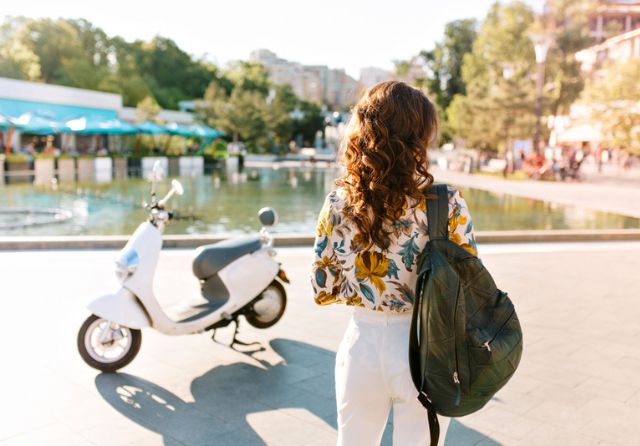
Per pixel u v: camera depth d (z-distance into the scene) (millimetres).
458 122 36719
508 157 33031
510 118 31031
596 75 42688
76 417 3398
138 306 4051
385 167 1612
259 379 3984
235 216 13836
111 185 22906
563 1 41875
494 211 15383
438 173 31828
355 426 1772
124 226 12141
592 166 35750
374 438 1789
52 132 33719
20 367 4125
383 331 1707
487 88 35531
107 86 61812
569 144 42500
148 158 33375
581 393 3783
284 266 7461
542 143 40344
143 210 14898
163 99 76250
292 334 4926
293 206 15984
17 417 3387
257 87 88375
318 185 23844
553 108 43188
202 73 89875
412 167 1621
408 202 1635
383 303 1698
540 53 27969
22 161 26672
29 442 3105
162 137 40062
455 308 1537
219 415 3453
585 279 6949
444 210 1626
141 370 4121
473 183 24516
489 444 3127
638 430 3293
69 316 5273
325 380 3977
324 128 77438
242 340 4770
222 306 4422
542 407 3574
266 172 33844
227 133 50438
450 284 1534
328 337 4855
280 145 62781
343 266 1737
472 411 1588
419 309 1582
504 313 1616
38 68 53938
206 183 24719
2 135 34062
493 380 1563
